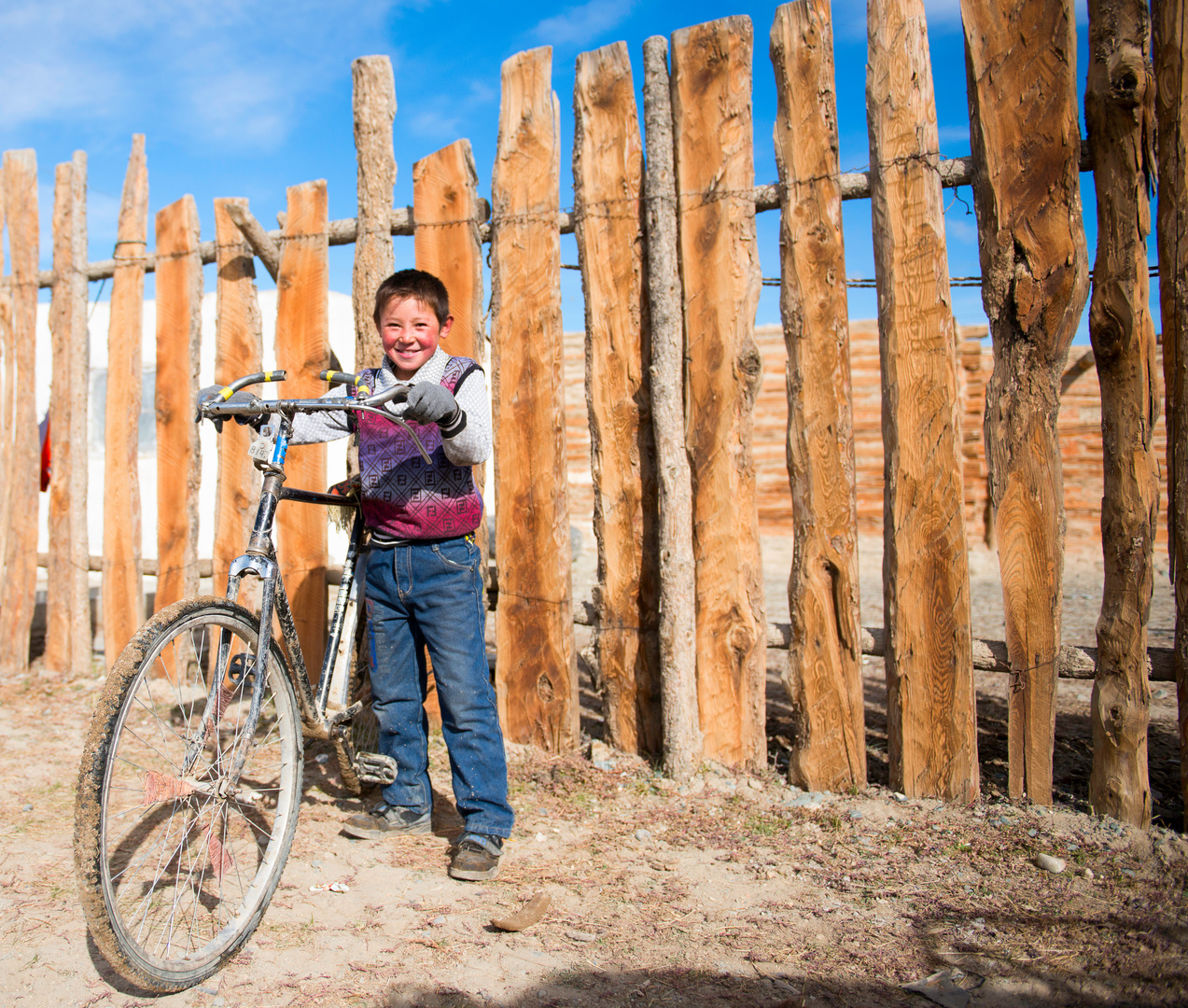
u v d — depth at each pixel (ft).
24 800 9.96
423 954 6.93
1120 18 8.63
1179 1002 6.09
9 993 6.32
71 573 15.28
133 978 5.98
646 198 10.78
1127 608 8.96
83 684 14.85
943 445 9.61
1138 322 8.71
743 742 10.75
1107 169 8.80
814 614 10.25
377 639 8.82
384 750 9.11
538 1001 6.31
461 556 8.46
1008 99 9.21
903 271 9.71
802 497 10.29
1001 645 9.77
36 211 15.71
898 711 9.95
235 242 13.61
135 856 8.54
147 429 24.80
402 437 8.29
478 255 11.95
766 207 10.51
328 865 8.47
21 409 15.66
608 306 11.10
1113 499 8.96
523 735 11.77
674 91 10.69
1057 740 11.71
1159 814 9.24
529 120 11.44
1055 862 8.27
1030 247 9.19
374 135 12.35
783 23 10.09
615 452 11.18
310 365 13.07
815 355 10.13
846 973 6.69
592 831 9.37
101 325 25.99
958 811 9.55
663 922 7.47
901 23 9.61
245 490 13.64
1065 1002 6.24
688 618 10.54
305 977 6.61
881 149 9.75
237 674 7.29
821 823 9.49
